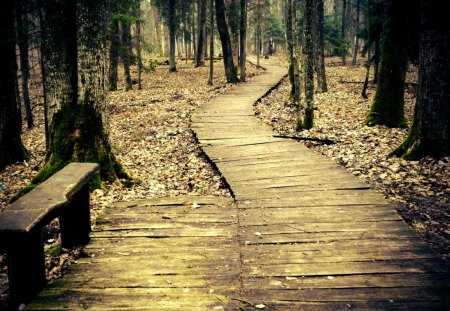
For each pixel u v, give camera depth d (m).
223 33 22.95
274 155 8.65
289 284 3.74
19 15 11.59
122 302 3.51
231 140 10.20
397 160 7.71
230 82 23.42
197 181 7.48
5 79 9.92
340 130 10.83
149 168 8.72
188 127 12.17
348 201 5.85
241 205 5.86
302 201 5.92
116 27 21.12
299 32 31.66
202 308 3.39
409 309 3.32
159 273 4.01
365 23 26.53
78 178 4.58
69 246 4.77
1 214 3.43
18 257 3.49
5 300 3.81
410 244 4.50
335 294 3.56
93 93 7.05
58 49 7.00
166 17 34.50
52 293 3.66
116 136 12.14
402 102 10.98
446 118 7.29
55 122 7.17
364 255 4.27
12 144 10.24
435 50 7.16
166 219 5.45
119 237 4.91
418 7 12.45
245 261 4.21
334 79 24.69
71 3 7.04
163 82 26.59
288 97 18.50
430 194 6.14
